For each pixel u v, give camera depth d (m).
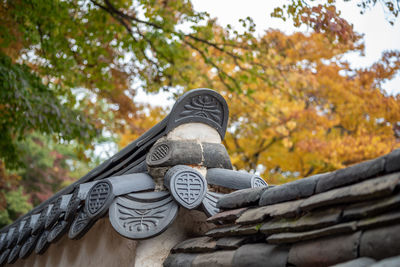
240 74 8.02
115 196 2.41
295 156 10.74
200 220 2.62
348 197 1.48
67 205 2.97
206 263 2.12
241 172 2.55
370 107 9.42
